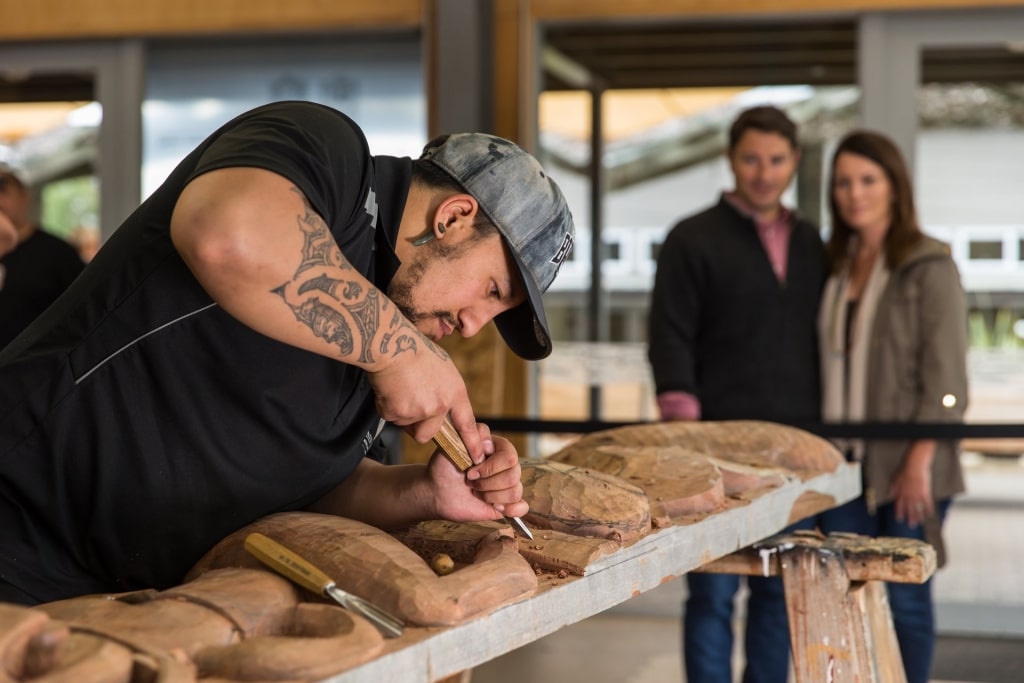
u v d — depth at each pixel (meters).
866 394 3.00
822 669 1.85
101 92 4.72
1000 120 4.27
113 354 1.28
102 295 1.29
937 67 4.28
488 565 1.16
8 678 0.80
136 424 1.29
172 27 4.55
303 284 1.08
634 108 4.56
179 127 4.75
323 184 1.17
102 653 0.85
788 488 1.93
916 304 2.95
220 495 1.33
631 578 1.42
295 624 1.02
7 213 3.53
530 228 1.40
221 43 4.69
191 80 4.73
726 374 3.08
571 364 4.65
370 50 4.62
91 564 1.35
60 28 4.62
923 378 2.92
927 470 2.90
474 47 4.30
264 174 1.09
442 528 1.39
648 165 4.59
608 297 4.64
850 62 4.43
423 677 1.04
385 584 1.09
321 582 1.07
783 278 3.10
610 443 2.07
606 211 4.62
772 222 3.14
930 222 4.34
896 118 4.30
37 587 1.33
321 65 4.66
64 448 1.29
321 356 1.33
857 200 2.99
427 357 1.22
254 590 1.05
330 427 1.39
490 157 1.40
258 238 1.05
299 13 4.46
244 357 1.28
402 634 1.05
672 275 3.10
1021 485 4.32
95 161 4.77
